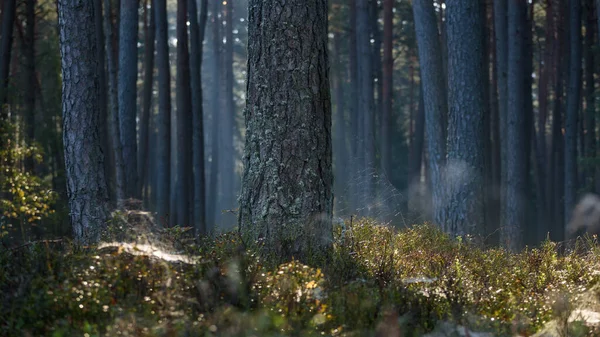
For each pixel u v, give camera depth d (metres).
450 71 17.23
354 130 37.34
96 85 12.00
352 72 37.34
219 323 4.86
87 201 11.73
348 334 4.84
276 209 7.89
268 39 8.00
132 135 22.39
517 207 22.78
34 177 18.56
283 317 4.93
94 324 4.62
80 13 11.86
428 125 19.47
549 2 36.56
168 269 5.23
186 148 25.56
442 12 39.50
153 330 4.55
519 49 23.06
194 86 26.61
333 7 41.09
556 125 33.75
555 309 5.45
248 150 8.10
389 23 33.69
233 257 6.01
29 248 6.67
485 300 5.88
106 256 5.44
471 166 17.02
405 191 39.47
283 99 7.95
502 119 25.66
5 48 25.08
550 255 8.60
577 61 26.23
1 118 20.97
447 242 10.38
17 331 4.62
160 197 25.05
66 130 11.84
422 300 5.53
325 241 7.91
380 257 7.82
